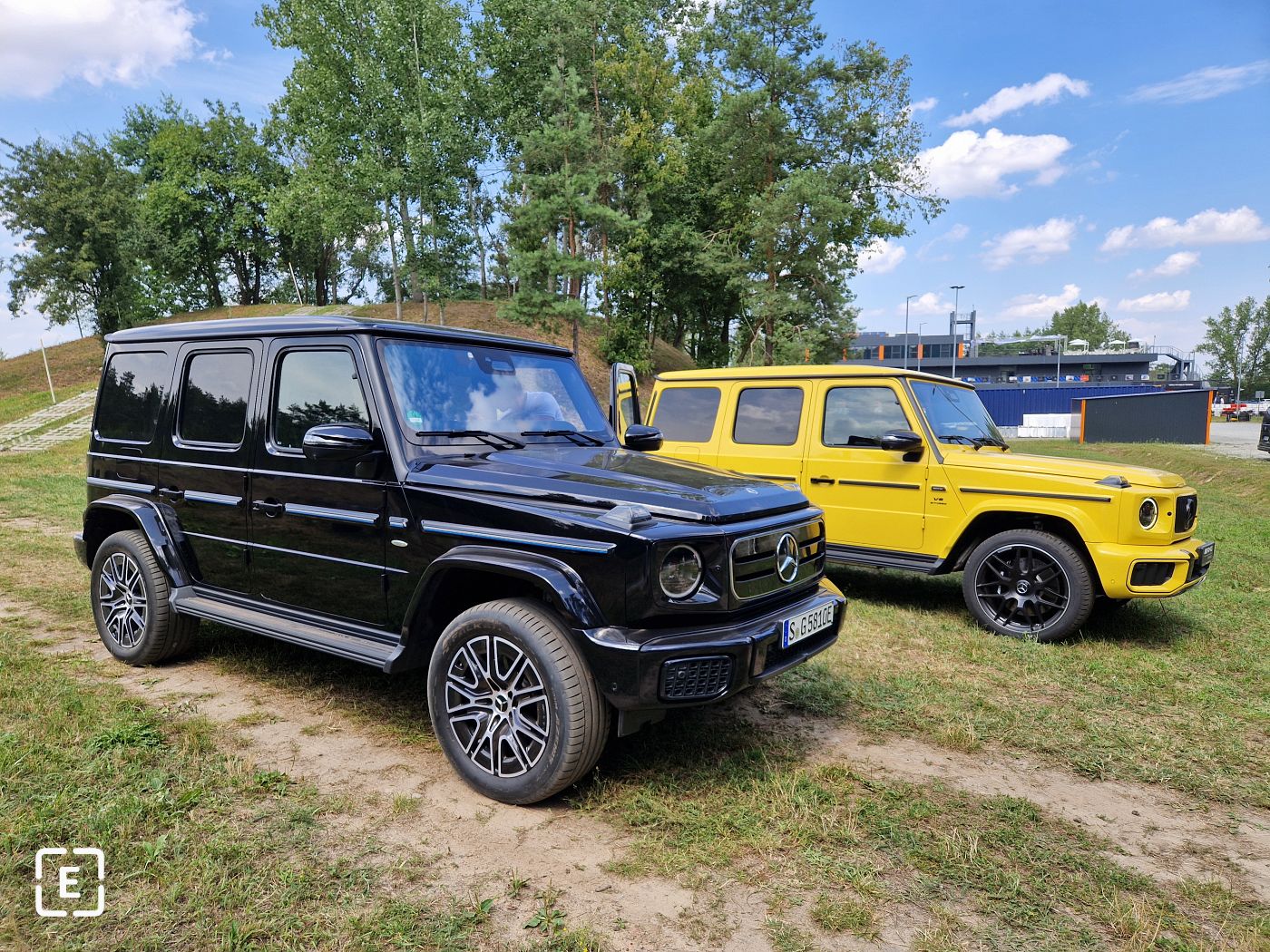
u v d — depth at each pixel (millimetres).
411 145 29375
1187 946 2289
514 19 35812
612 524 2859
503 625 2973
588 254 32312
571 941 2209
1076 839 2906
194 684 4246
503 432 3803
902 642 5328
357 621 3551
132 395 4711
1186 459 20203
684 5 35500
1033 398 51625
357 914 2309
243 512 3971
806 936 2277
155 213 51250
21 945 2131
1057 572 5414
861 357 99938
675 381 7648
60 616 5582
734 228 32719
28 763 3096
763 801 3049
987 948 2254
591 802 3006
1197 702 4309
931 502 5957
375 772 3275
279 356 3896
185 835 2689
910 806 3066
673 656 2762
